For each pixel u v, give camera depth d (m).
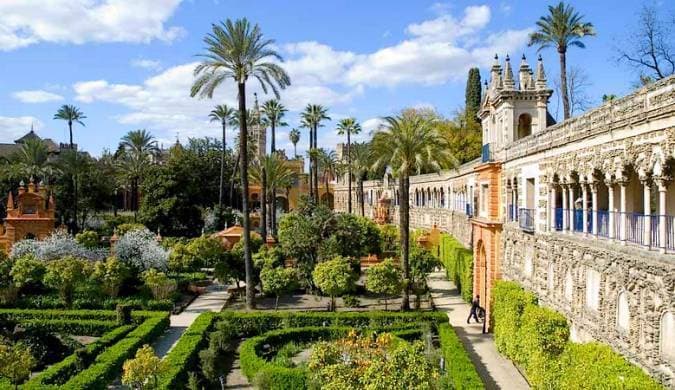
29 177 90.44
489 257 39.84
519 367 29.84
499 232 39.50
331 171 135.75
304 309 45.06
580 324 24.67
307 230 52.34
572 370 20.31
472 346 34.88
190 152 101.88
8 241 71.88
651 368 18.08
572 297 25.75
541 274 30.38
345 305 45.91
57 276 42.06
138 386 24.11
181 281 52.09
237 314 39.41
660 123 17.64
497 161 40.00
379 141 44.94
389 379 17.06
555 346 23.81
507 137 39.12
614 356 19.92
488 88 44.09
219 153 107.00
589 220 25.50
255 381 26.81
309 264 51.69
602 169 22.36
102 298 45.41
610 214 21.98
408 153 43.72
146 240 54.06
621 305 20.75
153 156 127.44
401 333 35.12
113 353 30.19
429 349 31.94
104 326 38.16
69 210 94.38
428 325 36.66
